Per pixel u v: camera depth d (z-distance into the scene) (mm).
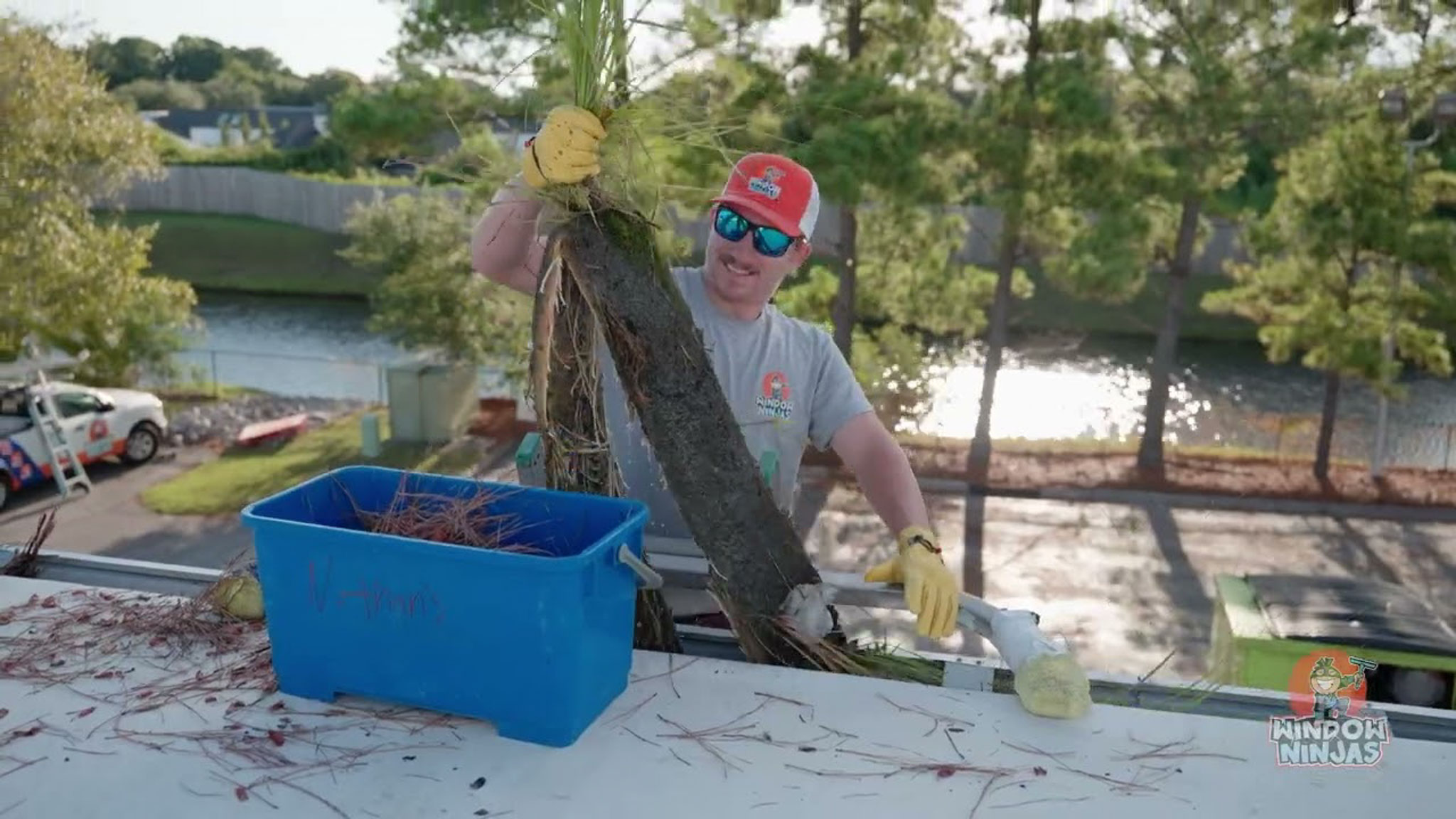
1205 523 13898
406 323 16469
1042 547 12938
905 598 1778
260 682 1626
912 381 15320
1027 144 12172
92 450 14820
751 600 1773
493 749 1458
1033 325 27172
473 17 7773
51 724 1503
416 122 10070
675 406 1700
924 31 12305
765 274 2301
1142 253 13320
